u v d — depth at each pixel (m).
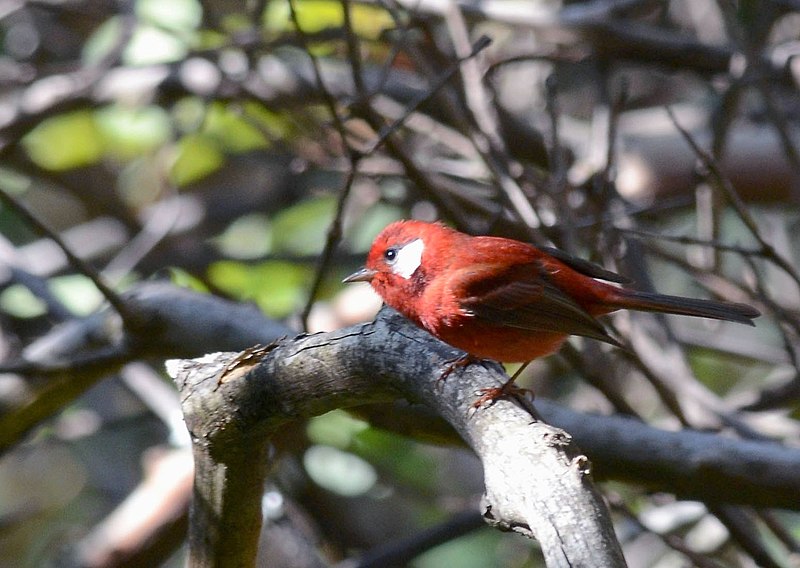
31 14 17.06
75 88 13.57
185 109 14.23
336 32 12.16
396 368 6.52
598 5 13.16
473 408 6.05
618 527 12.41
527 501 5.10
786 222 16.00
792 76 12.61
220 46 12.35
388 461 13.47
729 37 12.92
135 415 14.34
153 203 16.91
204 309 9.70
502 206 10.24
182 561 16.20
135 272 14.77
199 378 6.73
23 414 10.37
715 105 14.02
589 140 14.44
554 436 5.43
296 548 11.03
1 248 11.85
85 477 17.09
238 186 17.47
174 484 12.16
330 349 6.56
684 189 14.31
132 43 13.12
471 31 13.02
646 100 17.42
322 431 12.40
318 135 12.34
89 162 15.08
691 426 10.09
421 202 13.02
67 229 19.55
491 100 11.57
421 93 11.75
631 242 11.19
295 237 15.11
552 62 13.94
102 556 12.01
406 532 15.80
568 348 9.98
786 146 10.76
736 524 9.84
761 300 9.96
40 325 14.13
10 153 14.13
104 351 9.96
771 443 8.98
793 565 10.52
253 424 6.58
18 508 16.56
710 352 13.77
